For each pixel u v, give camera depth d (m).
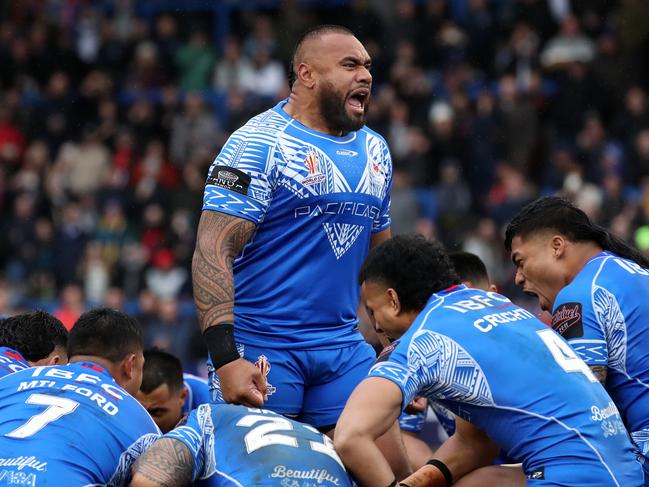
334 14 36.00
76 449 8.41
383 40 32.12
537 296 9.37
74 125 34.84
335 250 9.30
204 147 31.73
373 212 9.56
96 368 9.15
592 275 8.82
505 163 27.72
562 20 31.42
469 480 8.81
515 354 7.86
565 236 9.09
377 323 8.50
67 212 30.48
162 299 25.66
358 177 9.34
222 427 7.84
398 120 29.45
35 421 8.53
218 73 34.28
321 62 9.22
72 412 8.61
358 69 9.28
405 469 9.30
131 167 32.06
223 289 8.73
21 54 36.53
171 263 28.47
